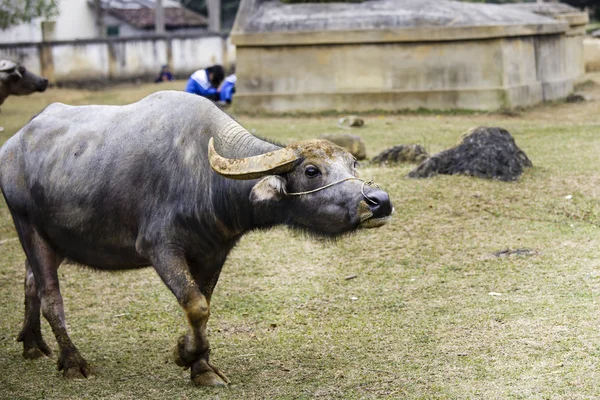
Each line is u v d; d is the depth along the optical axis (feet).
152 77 128.26
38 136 22.30
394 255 31.42
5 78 44.34
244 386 20.57
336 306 26.63
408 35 67.67
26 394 20.88
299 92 70.85
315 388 20.12
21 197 22.41
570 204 35.91
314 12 71.31
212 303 27.55
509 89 66.23
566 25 75.36
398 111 68.95
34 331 23.77
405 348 22.43
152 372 21.99
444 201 37.01
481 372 20.31
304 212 19.40
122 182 20.68
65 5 152.46
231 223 20.39
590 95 74.90
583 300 24.85
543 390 18.95
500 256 30.25
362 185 18.81
